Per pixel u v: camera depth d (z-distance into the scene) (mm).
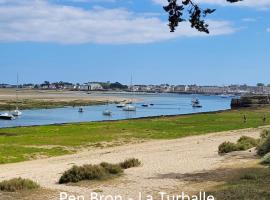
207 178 22938
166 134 68562
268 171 23344
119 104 198000
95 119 123562
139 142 58062
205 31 22594
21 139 58750
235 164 27500
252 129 72500
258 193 17594
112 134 67000
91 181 23062
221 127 81312
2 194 18766
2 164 38812
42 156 44781
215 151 38531
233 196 17203
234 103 173000
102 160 37219
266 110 139875
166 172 25922
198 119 103438
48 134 66250
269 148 31016
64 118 126000
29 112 148250
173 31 22641
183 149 43375
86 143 55594
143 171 26578
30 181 20688
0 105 168500
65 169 30812
